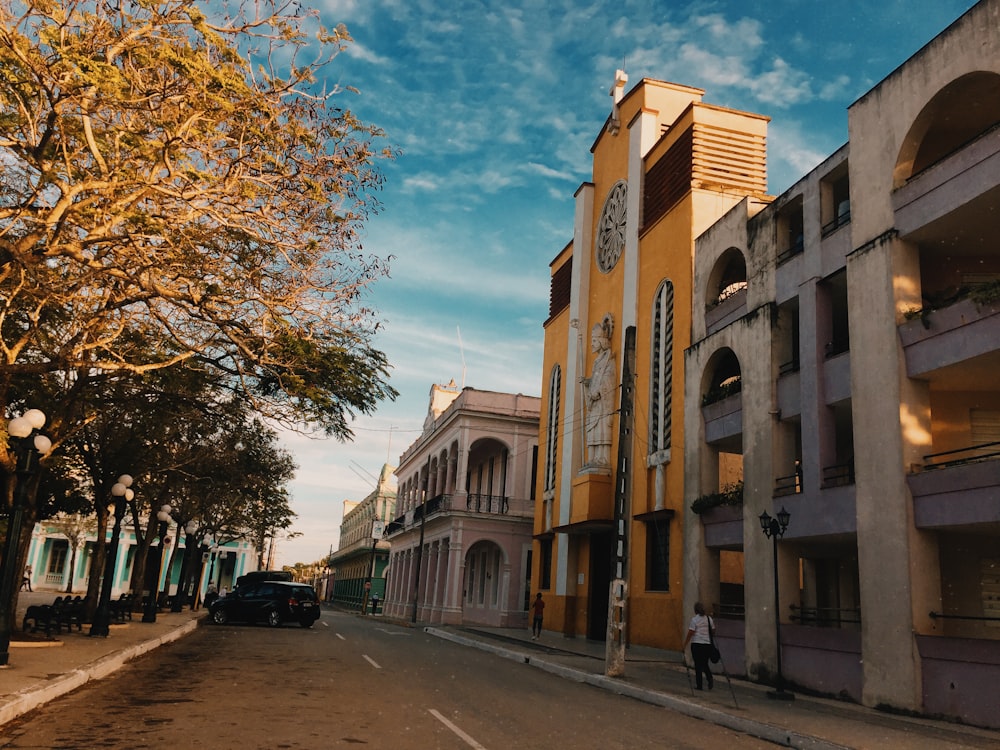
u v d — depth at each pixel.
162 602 33.69
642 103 28.62
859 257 14.98
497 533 41.16
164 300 13.00
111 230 11.59
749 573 17.61
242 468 27.86
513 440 42.91
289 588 28.84
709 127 24.23
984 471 11.87
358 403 14.68
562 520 31.16
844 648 14.23
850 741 9.26
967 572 14.60
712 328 21.39
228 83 9.95
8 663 11.61
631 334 17.23
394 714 9.60
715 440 20.17
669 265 24.69
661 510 22.30
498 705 11.07
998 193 12.51
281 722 8.67
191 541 37.44
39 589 58.12
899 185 14.58
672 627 21.41
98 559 21.67
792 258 17.88
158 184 11.04
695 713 11.80
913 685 12.35
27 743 7.18
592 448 28.50
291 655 17.06
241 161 11.48
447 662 17.77
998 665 11.18
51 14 9.78
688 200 23.70
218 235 12.63
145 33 10.32
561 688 14.22
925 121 14.31
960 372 13.25
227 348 13.92
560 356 35.16
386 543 74.88
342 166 11.97
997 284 12.19
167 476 27.27
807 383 16.58
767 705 12.55
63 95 10.15
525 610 40.22
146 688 11.08
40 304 12.72
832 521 15.14
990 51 12.80
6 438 13.91
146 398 18.12
